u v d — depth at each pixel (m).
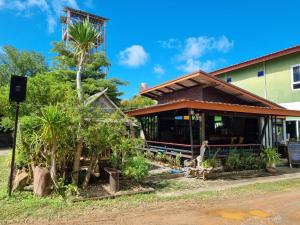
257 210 6.43
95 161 8.35
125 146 8.59
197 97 13.53
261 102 13.60
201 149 11.11
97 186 8.27
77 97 8.46
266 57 18.23
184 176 10.55
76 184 7.79
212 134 14.41
